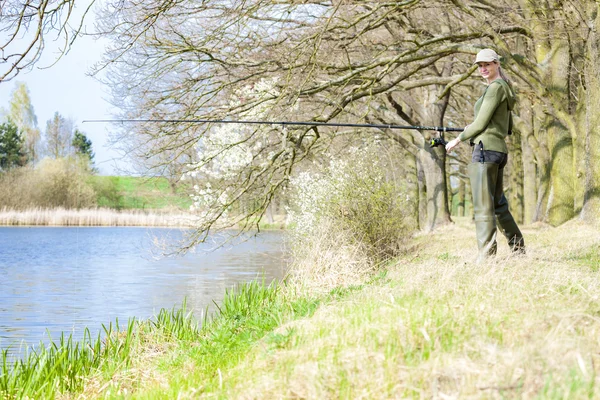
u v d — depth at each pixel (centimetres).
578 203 1886
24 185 6438
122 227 5412
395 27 2217
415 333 485
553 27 1855
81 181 6581
